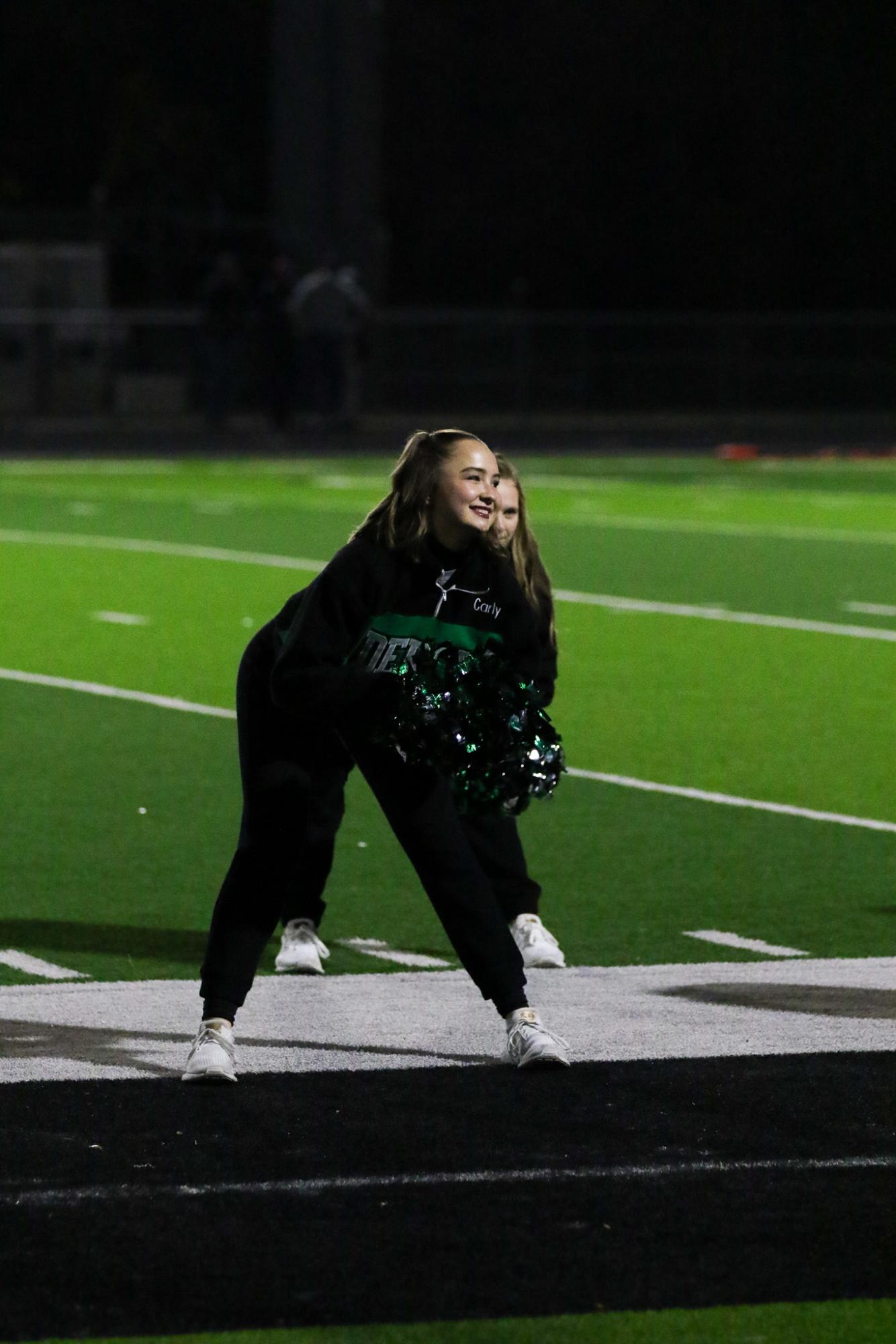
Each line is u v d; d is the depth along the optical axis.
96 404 109.50
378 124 95.56
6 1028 17.23
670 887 22.39
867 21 154.00
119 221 122.62
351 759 19.23
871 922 21.03
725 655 38.81
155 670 36.59
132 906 21.52
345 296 95.75
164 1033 17.11
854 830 25.19
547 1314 11.85
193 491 74.00
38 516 64.88
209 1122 14.87
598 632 41.66
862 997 18.17
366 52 93.81
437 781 15.78
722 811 26.19
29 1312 11.80
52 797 26.59
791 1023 17.39
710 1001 18.06
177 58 154.38
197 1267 12.39
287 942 19.20
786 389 117.88
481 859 19.36
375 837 24.89
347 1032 17.12
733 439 104.50
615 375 115.44
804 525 63.88
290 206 95.31
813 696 34.50
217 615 43.53
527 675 15.84
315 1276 12.29
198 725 31.55
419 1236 12.85
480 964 16.02
